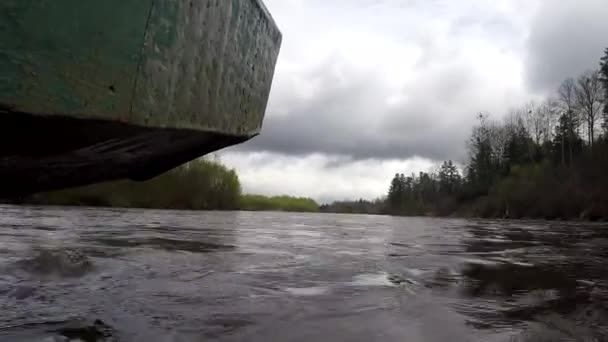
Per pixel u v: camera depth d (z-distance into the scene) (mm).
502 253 6176
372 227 16016
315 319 2352
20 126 1207
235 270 4004
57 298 2791
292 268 4168
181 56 1558
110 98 1299
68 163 1755
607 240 9500
